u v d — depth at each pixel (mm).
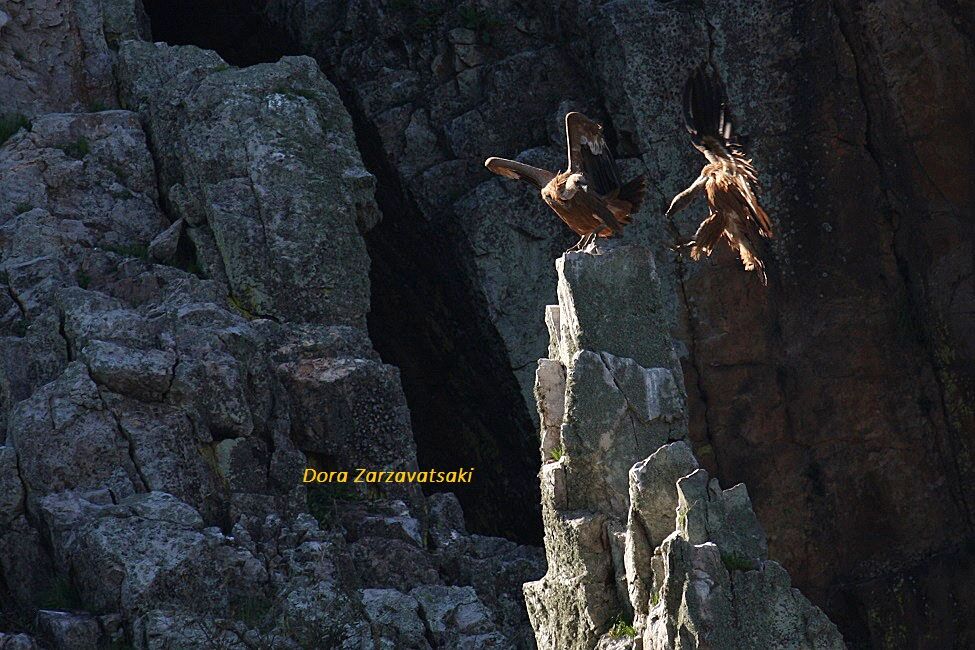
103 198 54656
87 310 47469
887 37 63375
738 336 63531
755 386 63719
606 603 31922
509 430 65375
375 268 70438
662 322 33562
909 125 63875
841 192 64188
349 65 68250
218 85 55188
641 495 30375
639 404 32781
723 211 23781
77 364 45500
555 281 63375
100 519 42156
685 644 28016
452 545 49625
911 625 64250
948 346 64375
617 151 64562
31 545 43219
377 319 71312
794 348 63969
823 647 28062
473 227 63094
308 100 55656
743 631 28031
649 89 63344
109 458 44594
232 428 46688
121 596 41031
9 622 41625
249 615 42594
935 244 64188
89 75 58969
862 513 64562
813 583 64375
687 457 30500
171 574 41438
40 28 58469
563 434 32844
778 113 64125
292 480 47281
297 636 42594
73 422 44500
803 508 64125
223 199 53500
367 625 43719
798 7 63781
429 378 69688
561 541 32625
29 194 54000
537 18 67312
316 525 45719
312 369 50781
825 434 64188
